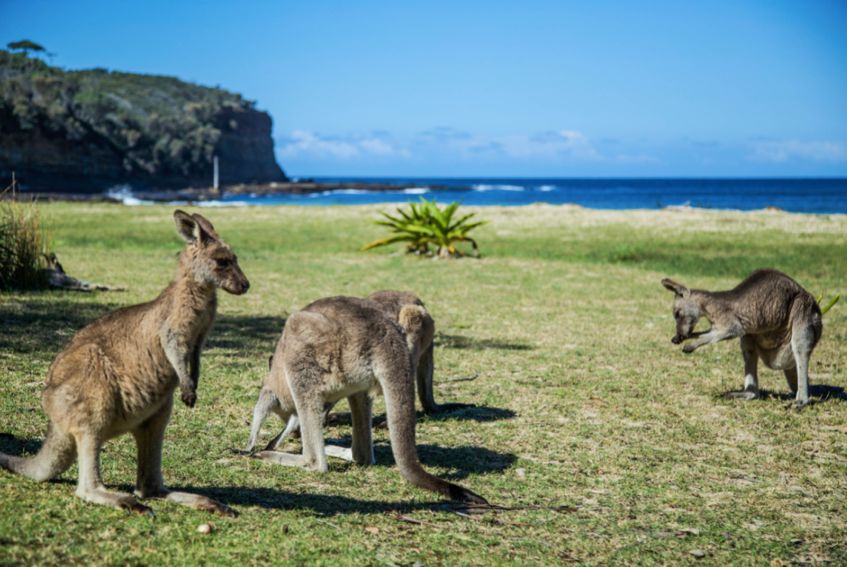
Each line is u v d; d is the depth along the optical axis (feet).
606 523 15.26
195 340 13.66
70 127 340.80
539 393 25.23
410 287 47.91
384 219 110.93
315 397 16.75
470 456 19.13
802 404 23.98
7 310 34.24
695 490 17.37
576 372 28.07
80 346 13.37
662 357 30.91
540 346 32.45
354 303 17.12
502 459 18.99
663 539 14.61
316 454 16.99
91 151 346.95
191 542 12.76
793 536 14.99
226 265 13.32
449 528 14.56
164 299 13.35
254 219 110.11
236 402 22.61
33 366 24.72
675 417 22.94
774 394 26.02
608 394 25.23
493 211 128.06
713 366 29.60
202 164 407.85
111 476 15.85
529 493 16.76
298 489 16.08
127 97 461.78
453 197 326.65
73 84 415.03
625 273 55.93
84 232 82.33
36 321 32.01
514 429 21.47
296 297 42.96
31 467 14.23
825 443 20.97
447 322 37.37
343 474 17.24
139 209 135.23
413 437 16.01
